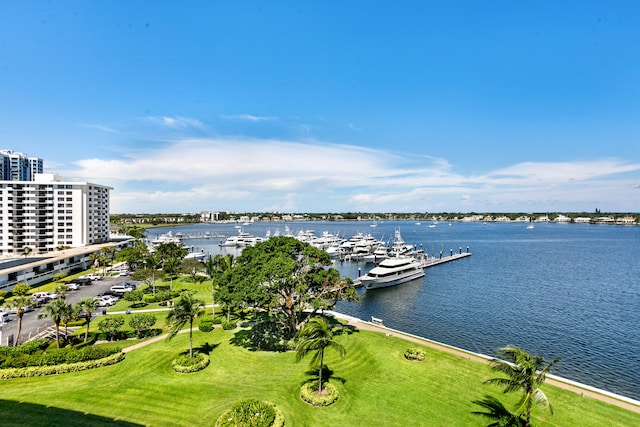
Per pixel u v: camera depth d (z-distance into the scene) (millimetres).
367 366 40438
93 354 39375
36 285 84500
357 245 183375
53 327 54031
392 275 102375
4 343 46531
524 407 27375
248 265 49719
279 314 53000
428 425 29516
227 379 36906
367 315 74000
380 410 31656
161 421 29234
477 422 29891
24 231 128250
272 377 37500
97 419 29031
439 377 37656
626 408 31938
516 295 88938
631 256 155125
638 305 78750
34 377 35875
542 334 61406
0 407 30188
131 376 36656
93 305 47625
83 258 113000
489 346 56438
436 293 92562
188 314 40625
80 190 134000
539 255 161750
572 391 34781
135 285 85000
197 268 100812
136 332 50188
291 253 51344
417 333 62594
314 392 33844
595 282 103000
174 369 38375
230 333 51000
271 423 28391
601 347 55781
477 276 114375
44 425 27719
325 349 44594
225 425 27828
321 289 50656
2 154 193375
